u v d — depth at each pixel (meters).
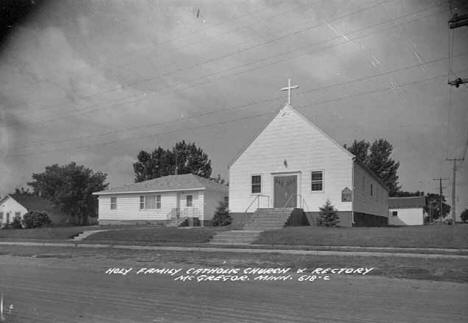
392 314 7.24
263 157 27.77
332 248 17.22
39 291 10.04
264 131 27.83
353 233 19.75
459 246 15.88
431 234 17.78
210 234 22.92
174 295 9.32
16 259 19.36
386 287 10.15
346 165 25.58
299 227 23.61
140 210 37.62
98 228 32.19
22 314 7.56
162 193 36.88
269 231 22.12
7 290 10.22
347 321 6.78
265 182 27.56
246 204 28.02
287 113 27.28
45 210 43.41
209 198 35.62
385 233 19.12
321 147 26.25
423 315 7.14
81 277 12.70
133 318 7.18
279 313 7.41
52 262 17.59
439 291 9.52
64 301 8.73
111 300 8.79
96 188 43.47
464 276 11.32
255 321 6.88
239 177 28.33
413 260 13.99
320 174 26.22
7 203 44.47
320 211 25.62
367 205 28.78
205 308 7.88
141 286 10.73
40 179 43.38
